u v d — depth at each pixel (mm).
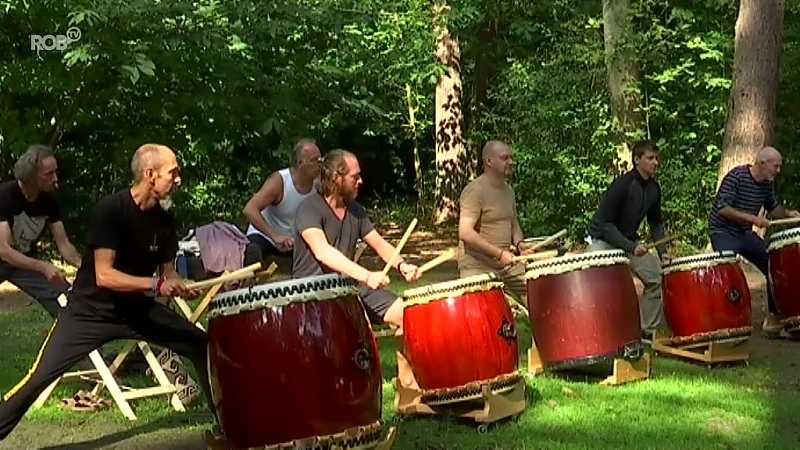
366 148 20953
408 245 15508
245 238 6078
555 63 14375
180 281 4598
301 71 11219
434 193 19188
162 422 5453
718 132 13656
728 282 6637
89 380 5965
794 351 7184
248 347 3979
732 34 13695
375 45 14266
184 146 12875
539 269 6145
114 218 4602
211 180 16359
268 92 11031
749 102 11570
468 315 5117
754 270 11023
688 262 6734
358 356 4055
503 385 5176
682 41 13711
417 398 5422
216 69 10703
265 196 6762
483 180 6207
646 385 6031
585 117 14133
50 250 13000
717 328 6617
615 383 6020
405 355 5457
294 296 4008
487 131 16828
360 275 4852
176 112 11734
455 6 15406
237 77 10742
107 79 11469
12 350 7336
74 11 9852
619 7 13438
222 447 4359
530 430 5047
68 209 14281
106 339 4730
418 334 5195
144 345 5703
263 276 5422
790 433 4992
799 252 7418
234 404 4031
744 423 5156
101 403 5738
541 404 5578
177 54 10375
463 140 17547
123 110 12594
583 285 6004
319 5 11297
